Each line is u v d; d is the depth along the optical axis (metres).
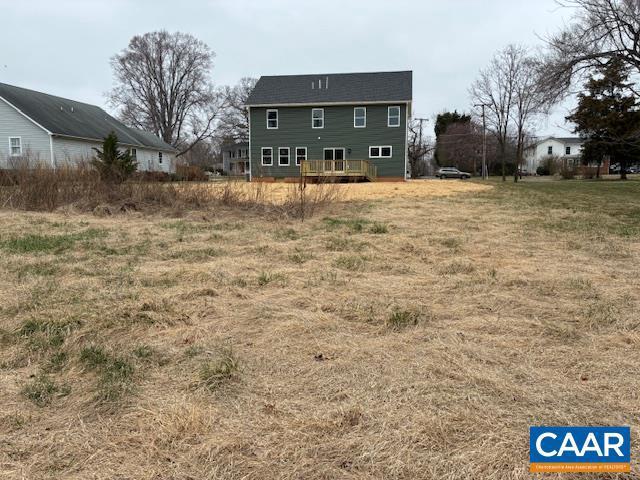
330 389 2.28
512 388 2.25
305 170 25.27
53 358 2.58
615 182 29.09
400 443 1.84
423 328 3.09
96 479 1.64
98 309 3.36
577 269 4.68
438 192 16.44
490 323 3.15
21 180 10.15
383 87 27.50
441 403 2.13
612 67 14.66
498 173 56.25
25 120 24.03
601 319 3.18
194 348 2.75
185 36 48.91
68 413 2.05
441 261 5.05
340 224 8.00
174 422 1.96
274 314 3.36
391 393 2.23
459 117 61.78
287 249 5.77
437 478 1.65
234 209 9.49
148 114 49.62
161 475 1.67
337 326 3.14
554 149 66.81
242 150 56.19
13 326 3.02
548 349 2.72
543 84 15.18
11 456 1.76
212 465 1.72
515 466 1.70
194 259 5.24
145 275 4.41
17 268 4.64
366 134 27.14
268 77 29.64
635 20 13.52
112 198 9.82
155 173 10.96
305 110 27.48
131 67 48.00
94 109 34.56
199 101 50.19
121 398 2.16
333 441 1.86
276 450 1.80
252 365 2.54
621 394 2.19
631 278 4.31
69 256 5.26
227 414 2.05
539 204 11.88
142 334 2.97
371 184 22.53
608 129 28.97
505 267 4.77
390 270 4.70
